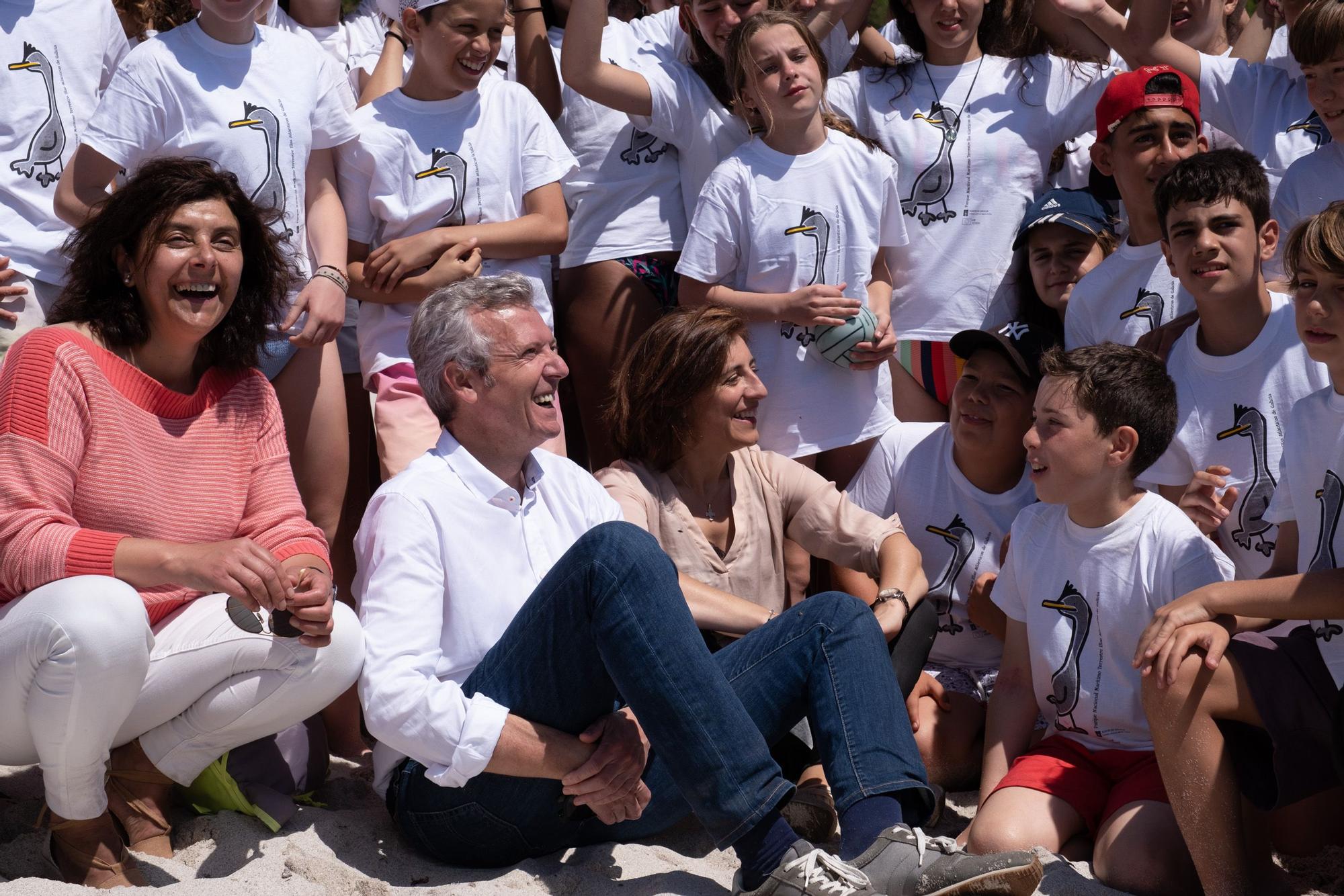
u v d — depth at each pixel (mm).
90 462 3371
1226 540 4551
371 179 4945
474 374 3590
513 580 3641
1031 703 4172
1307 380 4402
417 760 3354
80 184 4539
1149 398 3875
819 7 5832
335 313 4613
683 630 3234
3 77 4648
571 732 3447
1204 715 3402
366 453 5492
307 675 3395
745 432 4285
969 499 4770
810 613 3525
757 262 5285
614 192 5711
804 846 3213
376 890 3279
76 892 3012
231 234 3537
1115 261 5184
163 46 4578
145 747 3484
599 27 5352
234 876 3334
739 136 5578
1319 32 5070
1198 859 3426
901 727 3385
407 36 4996
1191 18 6277
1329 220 3490
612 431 4480
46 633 3025
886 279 5508
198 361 3709
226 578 3166
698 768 3205
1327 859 3732
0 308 4609
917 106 5676
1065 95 5734
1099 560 3959
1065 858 3703
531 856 3604
